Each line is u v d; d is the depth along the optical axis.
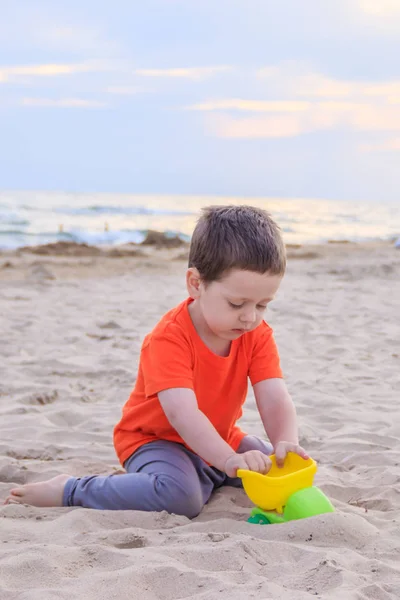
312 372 5.55
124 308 8.93
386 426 4.12
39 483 2.75
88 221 34.94
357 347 6.57
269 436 2.78
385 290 11.24
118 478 2.68
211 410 2.77
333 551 2.17
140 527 2.47
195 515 2.65
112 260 15.50
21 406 4.36
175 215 45.19
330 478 3.14
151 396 2.77
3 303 9.08
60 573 2.02
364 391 4.97
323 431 4.04
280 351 6.35
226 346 2.75
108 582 1.94
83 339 6.68
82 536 2.32
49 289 10.76
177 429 2.59
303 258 17.75
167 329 2.69
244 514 2.63
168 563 2.05
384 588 1.92
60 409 4.34
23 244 21.69
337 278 13.05
